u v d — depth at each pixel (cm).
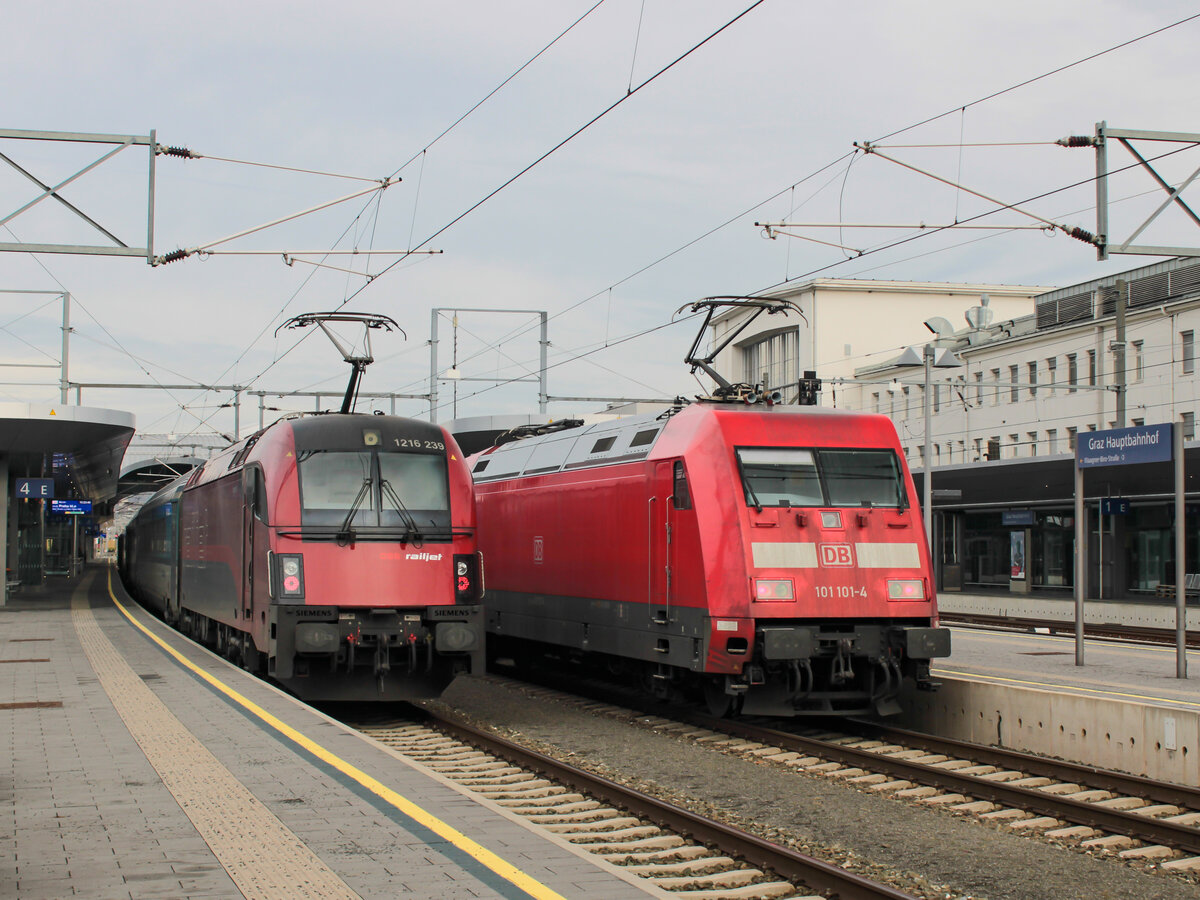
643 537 1612
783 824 1016
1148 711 1220
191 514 2502
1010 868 880
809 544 1437
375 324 2048
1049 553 4334
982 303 6209
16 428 3177
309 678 1497
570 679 2166
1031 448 5419
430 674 1538
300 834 754
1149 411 4725
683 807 1083
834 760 1312
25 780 925
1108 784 1144
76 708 1329
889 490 1502
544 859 696
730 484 1445
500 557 2208
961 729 1500
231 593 1834
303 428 1547
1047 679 1636
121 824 780
